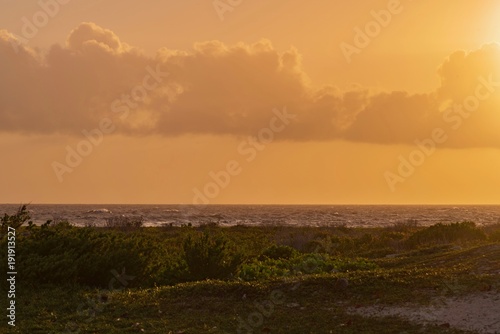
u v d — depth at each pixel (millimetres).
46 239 17375
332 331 10984
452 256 19172
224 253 17781
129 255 16969
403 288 13180
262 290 13805
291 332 11117
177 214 118688
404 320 11359
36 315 12734
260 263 19188
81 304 13539
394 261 20750
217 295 13852
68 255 16422
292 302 13086
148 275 17531
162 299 13719
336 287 13641
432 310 11680
